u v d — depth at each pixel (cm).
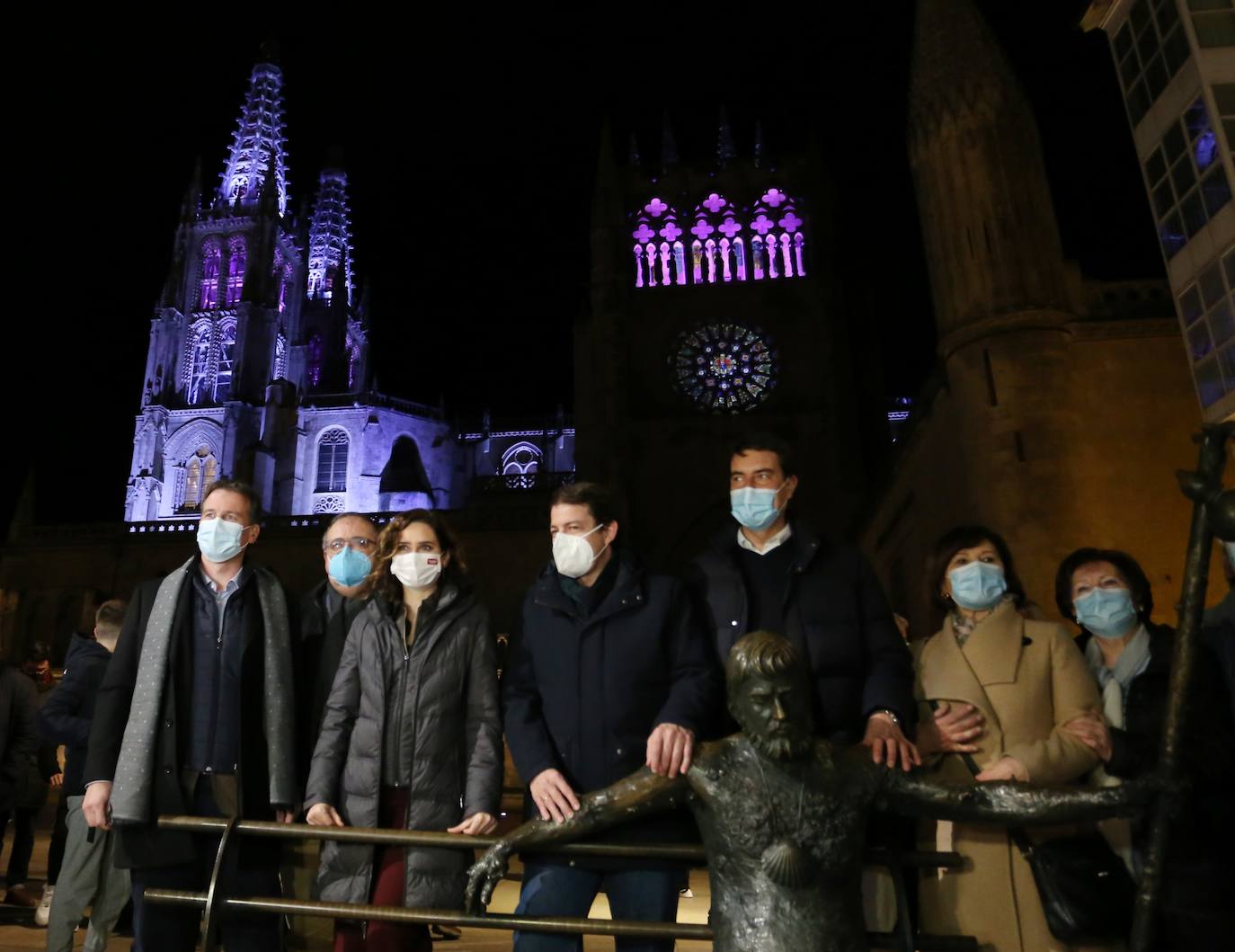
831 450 4297
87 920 912
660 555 4216
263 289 6800
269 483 5800
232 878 502
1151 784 400
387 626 532
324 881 496
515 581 4228
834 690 482
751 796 382
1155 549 1836
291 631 573
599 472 4359
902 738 417
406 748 507
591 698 471
